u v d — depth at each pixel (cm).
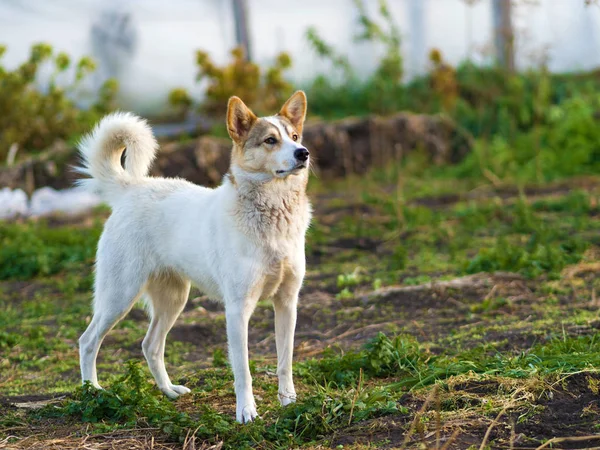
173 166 1775
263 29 2452
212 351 923
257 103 2092
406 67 2467
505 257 1130
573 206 1505
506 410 609
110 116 796
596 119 2033
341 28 2494
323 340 924
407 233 1416
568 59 2420
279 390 695
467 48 2448
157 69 2325
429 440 572
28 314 1101
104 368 876
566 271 1098
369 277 1168
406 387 697
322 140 1948
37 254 1327
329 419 623
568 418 594
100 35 2280
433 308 998
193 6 2347
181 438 612
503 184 1788
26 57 2223
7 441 621
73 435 630
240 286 669
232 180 685
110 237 755
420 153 2008
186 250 718
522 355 716
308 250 1341
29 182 1747
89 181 794
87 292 1204
